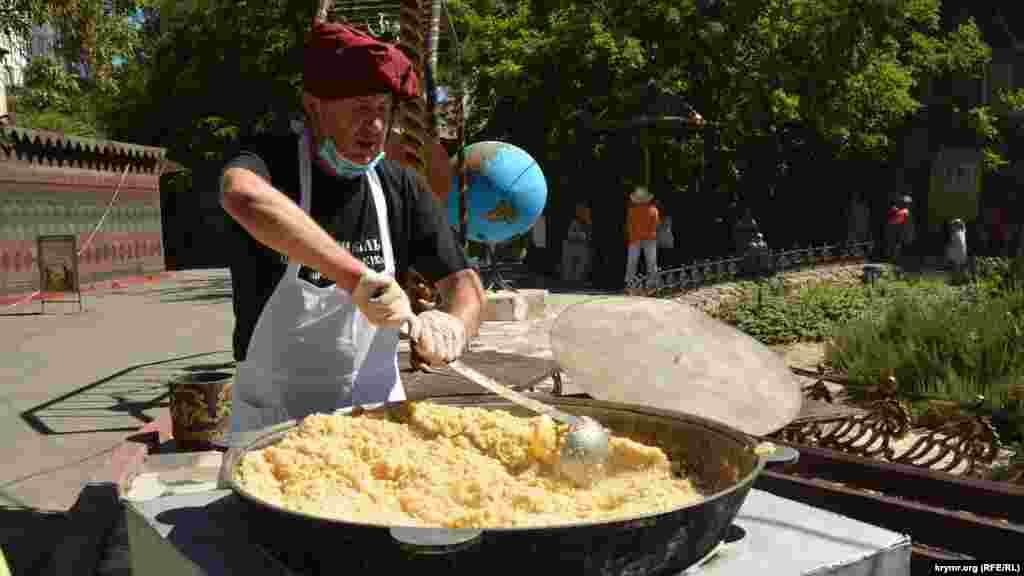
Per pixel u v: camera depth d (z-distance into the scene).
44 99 20.30
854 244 20.62
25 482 5.03
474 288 2.17
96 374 8.64
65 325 12.88
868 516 2.47
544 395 1.93
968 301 11.42
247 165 1.89
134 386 7.95
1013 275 12.62
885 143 22.78
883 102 21.30
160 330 12.15
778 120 20.86
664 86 19.64
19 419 6.64
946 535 2.27
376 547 1.18
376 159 2.00
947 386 7.57
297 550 1.27
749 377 2.43
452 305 2.12
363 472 1.53
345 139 1.88
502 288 11.75
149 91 29.22
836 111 21.05
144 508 1.68
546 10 21.19
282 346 2.04
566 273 19.67
